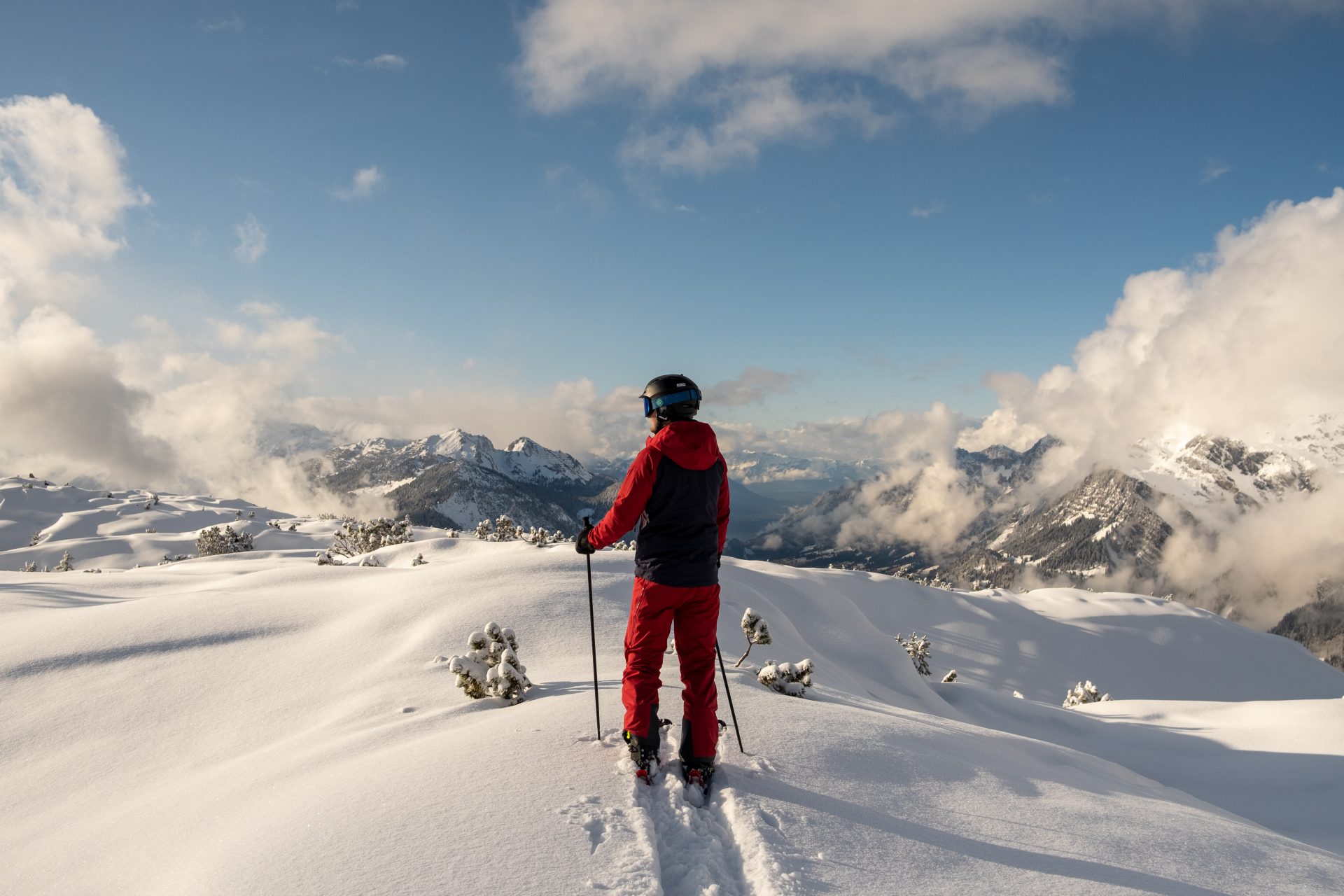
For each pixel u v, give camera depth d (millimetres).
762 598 15547
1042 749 6898
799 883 2709
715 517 3996
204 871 3113
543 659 8688
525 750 4059
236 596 11258
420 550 27938
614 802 3400
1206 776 12648
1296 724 14602
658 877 2785
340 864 2850
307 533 84125
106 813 5109
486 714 5820
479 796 3422
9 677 8109
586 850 2914
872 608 69188
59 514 126750
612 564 13477
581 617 10188
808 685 7039
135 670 8289
